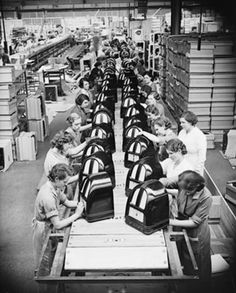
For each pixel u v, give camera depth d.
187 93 7.54
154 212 2.63
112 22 25.70
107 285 2.64
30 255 4.25
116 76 8.58
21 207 5.43
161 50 11.37
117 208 3.11
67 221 2.87
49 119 10.09
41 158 7.38
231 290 3.17
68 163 4.05
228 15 10.83
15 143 7.18
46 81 12.73
